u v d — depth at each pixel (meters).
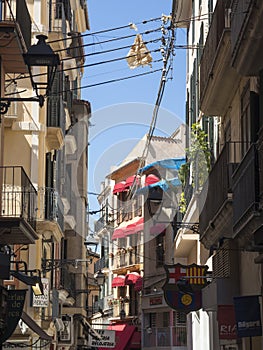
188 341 31.83
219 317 16.42
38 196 25.91
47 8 27.20
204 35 23.19
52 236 26.66
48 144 27.42
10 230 17.73
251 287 15.47
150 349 41.53
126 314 53.09
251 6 11.53
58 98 27.09
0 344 17.78
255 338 15.56
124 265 51.84
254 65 13.41
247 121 15.81
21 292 18.05
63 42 27.97
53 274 30.45
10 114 25.08
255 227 12.09
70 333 35.34
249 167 12.16
